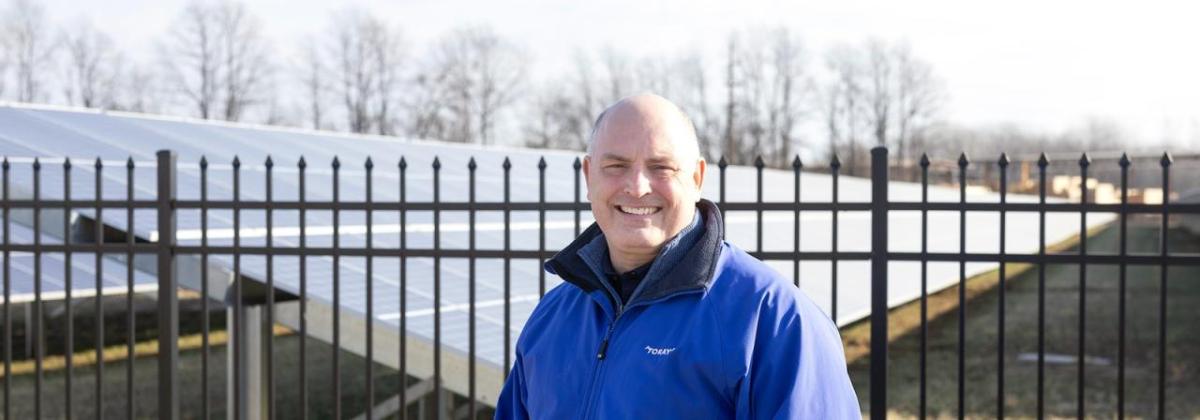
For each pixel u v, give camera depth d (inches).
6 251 224.1
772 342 98.3
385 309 297.4
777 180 913.5
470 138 2348.7
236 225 217.9
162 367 221.8
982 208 186.5
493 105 2367.1
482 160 674.2
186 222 326.3
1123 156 179.9
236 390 236.7
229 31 2146.9
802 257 192.2
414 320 293.0
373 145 663.8
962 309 188.9
